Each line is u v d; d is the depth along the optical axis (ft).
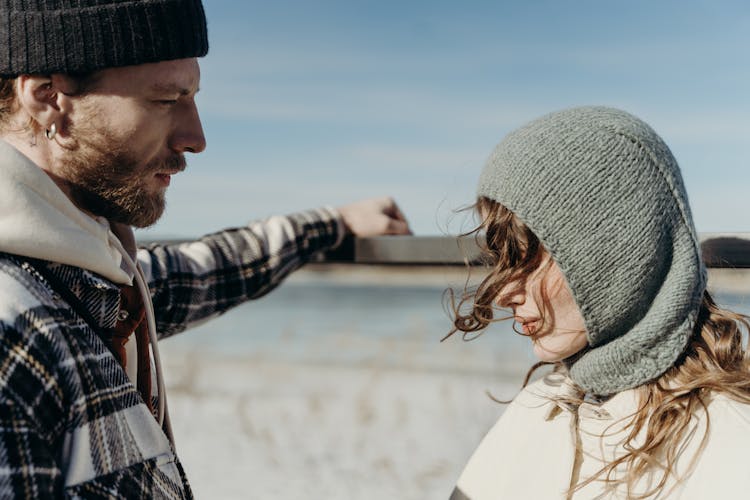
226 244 6.44
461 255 5.87
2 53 4.26
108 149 4.46
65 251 4.09
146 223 4.75
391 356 43.75
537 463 4.91
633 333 4.25
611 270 4.21
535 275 4.53
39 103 4.37
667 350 4.20
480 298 4.82
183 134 4.74
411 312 68.08
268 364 43.09
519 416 5.31
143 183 4.61
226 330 59.26
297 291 79.56
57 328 3.87
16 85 4.37
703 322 4.41
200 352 48.60
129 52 4.35
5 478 3.31
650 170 4.24
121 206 4.58
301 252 6.57
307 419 26.61
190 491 4.68
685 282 4.19
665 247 4.23
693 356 4.30
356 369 40.60
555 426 4.98
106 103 4.40
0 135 4.53
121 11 4.30
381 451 21.83
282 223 6.58
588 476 4.52
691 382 4.15
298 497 17.61
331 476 19.33
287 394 32.40
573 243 4.24
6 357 3.57
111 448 3.95
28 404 3.53
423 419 26.86
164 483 4.25
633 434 4.22
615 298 4.23
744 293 5.19
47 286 4.03
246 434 23.98
